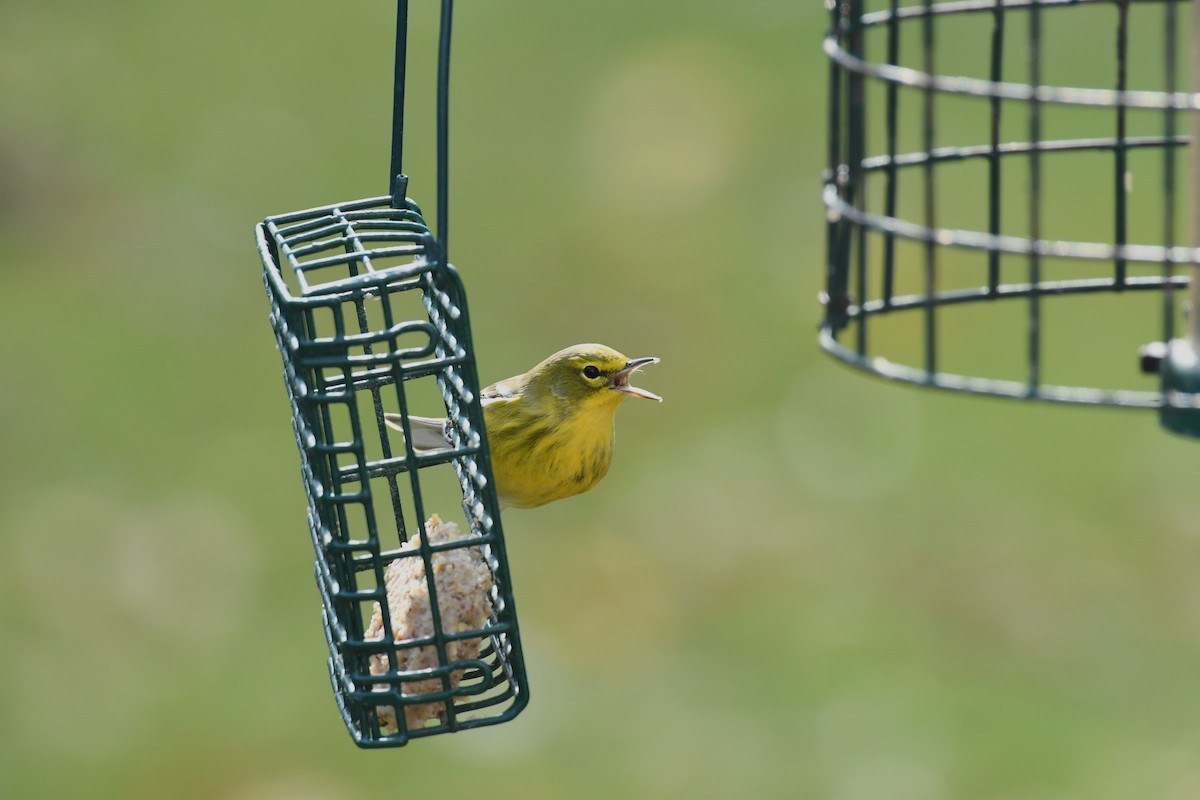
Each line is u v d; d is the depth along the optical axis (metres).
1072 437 15.97
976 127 18.22
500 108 20.31
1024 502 15.27
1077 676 13.48
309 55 21.28
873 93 17.47
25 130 19.88
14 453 15.88
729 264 18.06
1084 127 18.19
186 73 21.00
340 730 13.06
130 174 19.30
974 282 17.12
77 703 13.48
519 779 12.65
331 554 6.73
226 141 19.89
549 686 13.62
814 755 12.80
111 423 16.23
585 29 21.69
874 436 16.16
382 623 6.98
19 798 12.68
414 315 16.23
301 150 19.70
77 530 14.99
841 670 13.67
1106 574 14.49
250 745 12.96
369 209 7.32
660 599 14.52
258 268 18.05
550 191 18.97
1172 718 13.03
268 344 17.27
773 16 21.72
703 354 17.19
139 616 14.21
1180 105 6.96
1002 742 12.81
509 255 18.30
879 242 17.12
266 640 13.95
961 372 16.48
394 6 22.20
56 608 14.27
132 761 12.84
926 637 13.94
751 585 14.67
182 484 15.49
